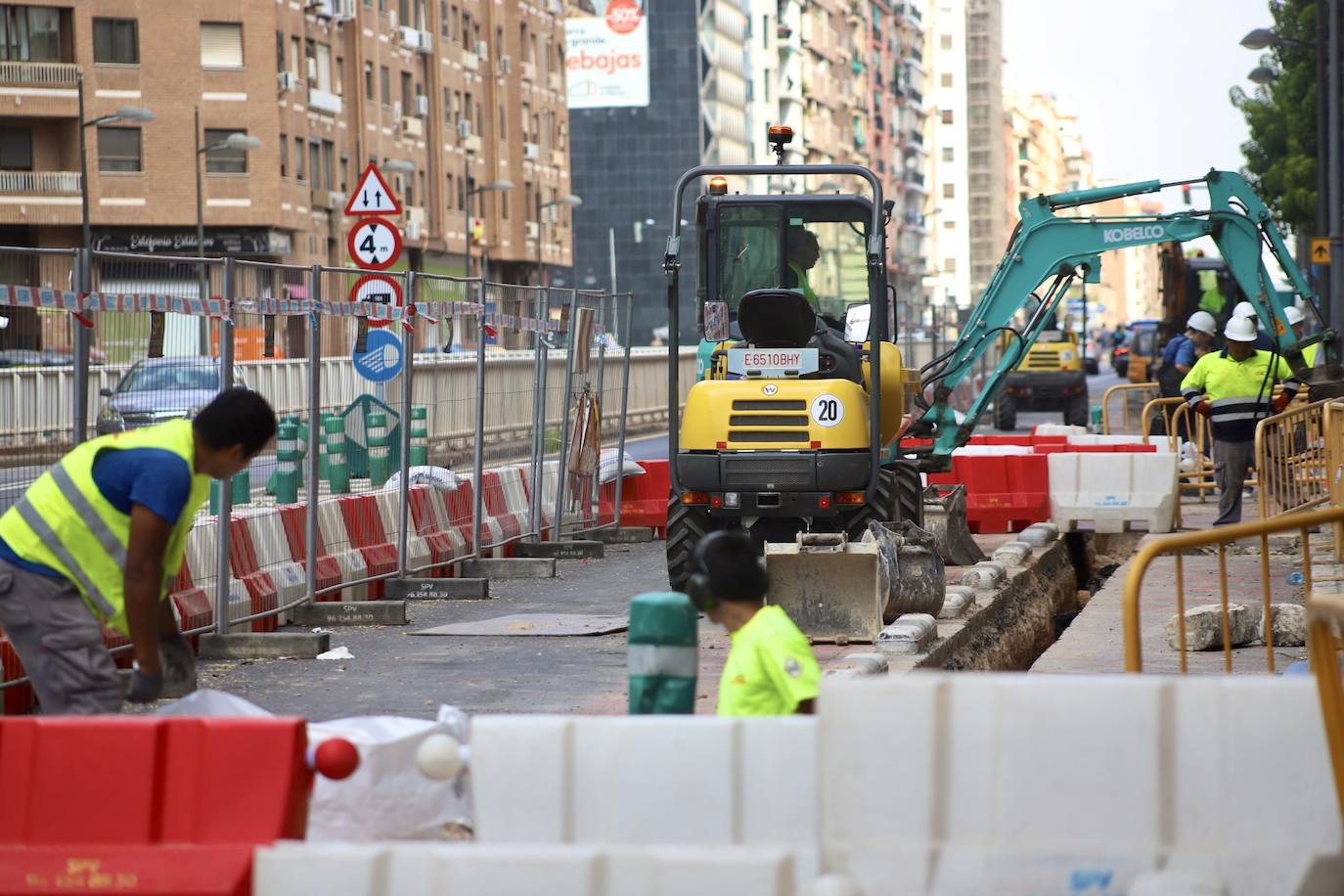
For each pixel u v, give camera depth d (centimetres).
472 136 15350
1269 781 804
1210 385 3394
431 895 805
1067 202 3372
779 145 2864
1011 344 3384
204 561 2138
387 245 3569
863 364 2702
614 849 799
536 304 3247
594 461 3488
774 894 783
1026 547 3038
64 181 11288
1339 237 6988
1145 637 2116
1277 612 2045
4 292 1620
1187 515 3869
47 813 865
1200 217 3359
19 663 1762
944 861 809
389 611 2369
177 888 847
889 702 816
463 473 2912
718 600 1082
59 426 1714
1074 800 808
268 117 11600
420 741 1090
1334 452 2677
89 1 11300
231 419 1152
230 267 2036
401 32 13812
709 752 870
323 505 2466
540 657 2088
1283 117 10725
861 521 2550
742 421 2538
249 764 866
